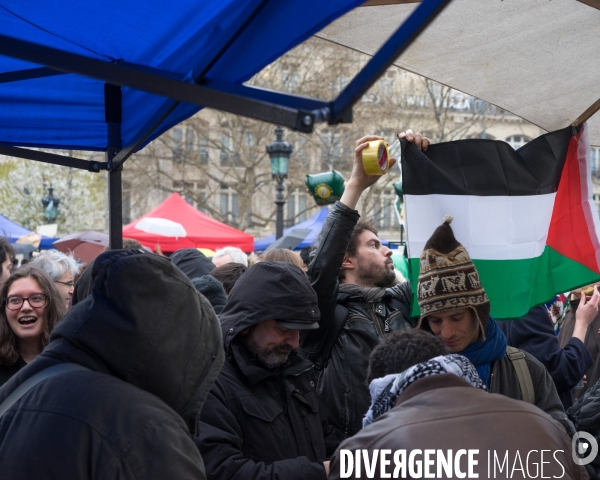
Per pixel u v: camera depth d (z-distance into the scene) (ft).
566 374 11.64
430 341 6.55
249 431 7.72
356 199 9.24
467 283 8.52
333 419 9.46
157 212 44.19
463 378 5.97
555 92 9.14
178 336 5.34
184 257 15.06
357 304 10.03
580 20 7.86
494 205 9.25
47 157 9.28
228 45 6.23
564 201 9.66
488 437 5.30
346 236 9.25
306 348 9.82
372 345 9.66
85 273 8.12
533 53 8.46
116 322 5.22
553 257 9.66
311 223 46.29
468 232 9.20
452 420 5.40
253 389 8.02
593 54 8.41
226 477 7.18
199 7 6.30
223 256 17.15
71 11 6.66
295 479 7.22
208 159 107.34
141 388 5.23
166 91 5.00
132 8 6.49
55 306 10.92
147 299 5.28
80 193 98.37
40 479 4.73
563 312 18.04
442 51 8.54
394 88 95.96
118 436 4.83
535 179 9.41
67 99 9.34
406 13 7.78
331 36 8.34
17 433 4.93
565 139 9.51
